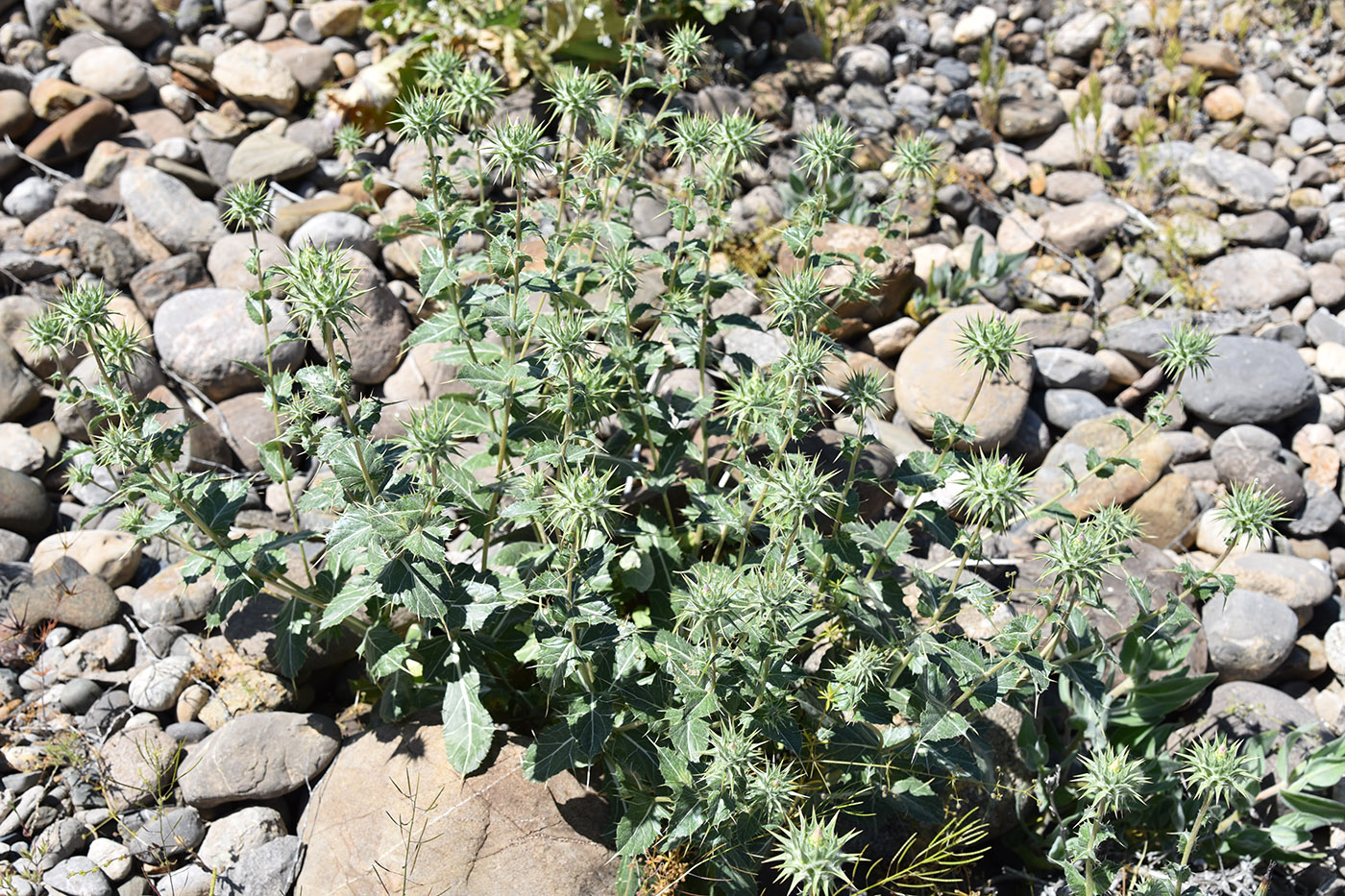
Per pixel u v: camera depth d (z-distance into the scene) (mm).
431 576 1049
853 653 1123
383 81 1572
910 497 1360
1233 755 1066
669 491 1295
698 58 1259
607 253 1241
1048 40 1913
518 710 1187
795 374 1072
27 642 1226
